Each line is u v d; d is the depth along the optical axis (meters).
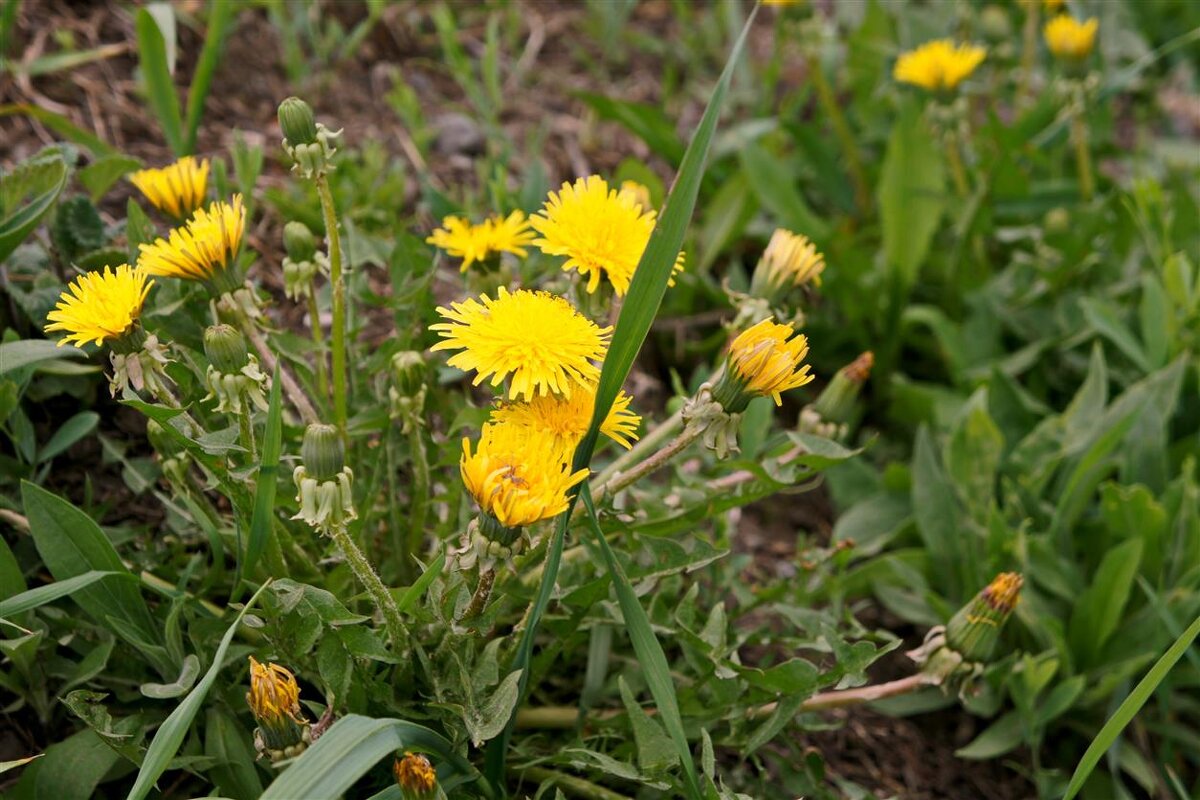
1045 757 0.69
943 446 0.76
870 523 0.74
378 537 0.63
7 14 0.72
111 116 0.74
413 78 0.86
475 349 0.55
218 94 0.78
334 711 0.57
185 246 0.57
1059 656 0.68
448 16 0.83
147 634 0.59
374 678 0.58
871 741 0.68
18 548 0.61
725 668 0.60
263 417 0.59
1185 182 0.90
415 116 0.80
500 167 0.71
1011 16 1.05
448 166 0.80
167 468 0.60
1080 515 0.73
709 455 0.67
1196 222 0.80
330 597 0.56
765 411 0.68
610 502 0.58
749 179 0.78
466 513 0.62
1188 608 0.68
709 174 0.85
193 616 0.59
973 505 0.72
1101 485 0.74
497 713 0.56
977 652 0.60
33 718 0.60
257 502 0.57
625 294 0.56
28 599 0.56
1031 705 0.67
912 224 0.78
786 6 0.83
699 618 0.63
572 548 0.61
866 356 0.62
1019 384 0.80
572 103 0.92
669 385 0.79
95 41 0.77
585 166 0.85
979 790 0.68
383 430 0.62
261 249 0.72
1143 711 0.69
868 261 0.80
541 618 0.60
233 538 0.60
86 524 0.58
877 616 0.72
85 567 0.58
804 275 0.61
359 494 0.62
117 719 0.59
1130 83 1.05
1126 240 0.82
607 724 0.61
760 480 0.61
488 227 0.62
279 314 0.70
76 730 0.60
